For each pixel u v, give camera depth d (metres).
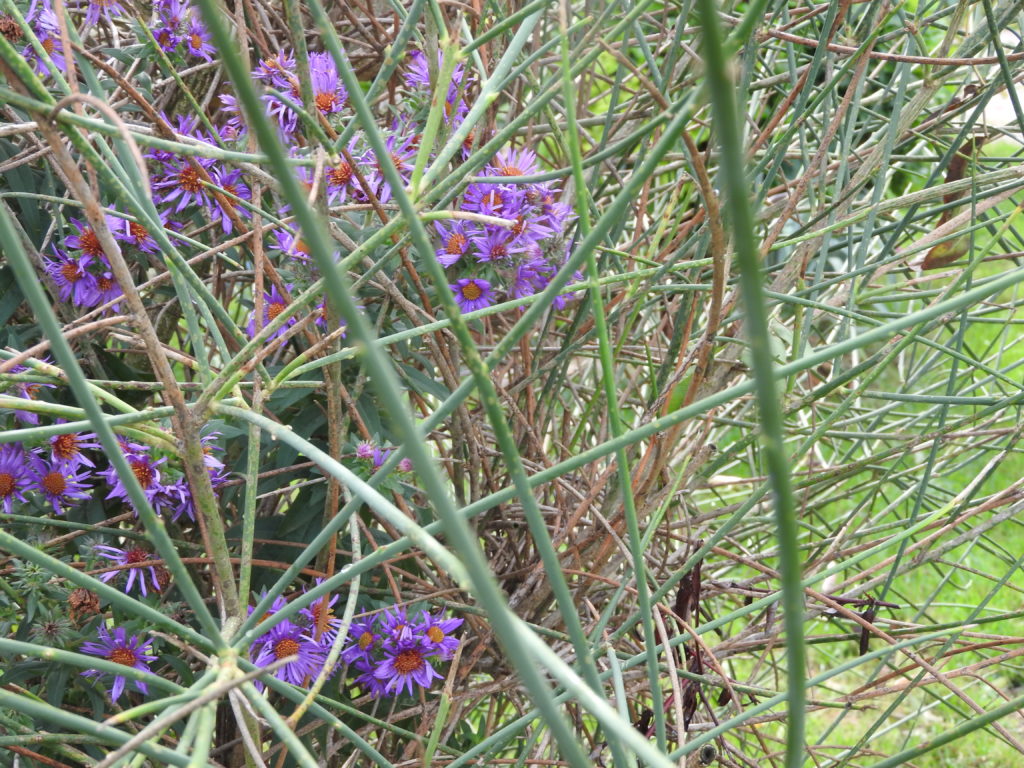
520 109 1.05
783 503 0.38
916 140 1.20
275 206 0.94
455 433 0.97
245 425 0.85
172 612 0.84
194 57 0.96
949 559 1.59
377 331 0.88
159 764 0.83
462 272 0.90
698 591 0.87
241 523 0.93
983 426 0.98
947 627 0.88
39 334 0.93
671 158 1.10
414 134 0.90
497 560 1.00
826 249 0.92
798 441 1.32
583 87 1.09
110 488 0.90
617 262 1.01
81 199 0.63
